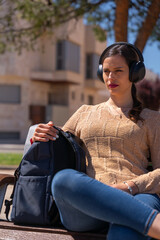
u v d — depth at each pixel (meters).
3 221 2.21
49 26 7.59
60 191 1.78
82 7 6.88
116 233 1.68
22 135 20.05
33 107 20.17
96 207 1.71
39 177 2.04
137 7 5.80
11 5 7.57
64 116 21.12
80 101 23.08
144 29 5.54
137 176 2.03
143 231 1.63
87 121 2.25
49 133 2.11
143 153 2.11
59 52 20.89
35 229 2.03
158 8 5.35
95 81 23.27
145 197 1.89
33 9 7.05
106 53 2.20
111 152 2.10
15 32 8.11
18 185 2.09
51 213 2.02
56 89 21.88
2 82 19.72
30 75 20.11
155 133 2.08
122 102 2.20
